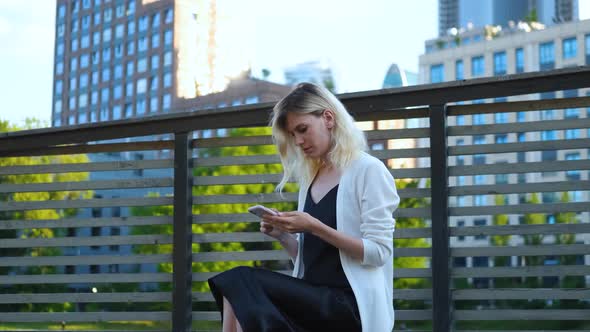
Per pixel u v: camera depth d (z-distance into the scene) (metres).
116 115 80.25
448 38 71.00
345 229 2.06
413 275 3.24
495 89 3.13
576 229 3.07
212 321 3.54
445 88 3.16
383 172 2.07
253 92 80.88
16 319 3.78
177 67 78.19
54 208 3.79
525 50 62.16
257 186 23.30
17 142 3.86
